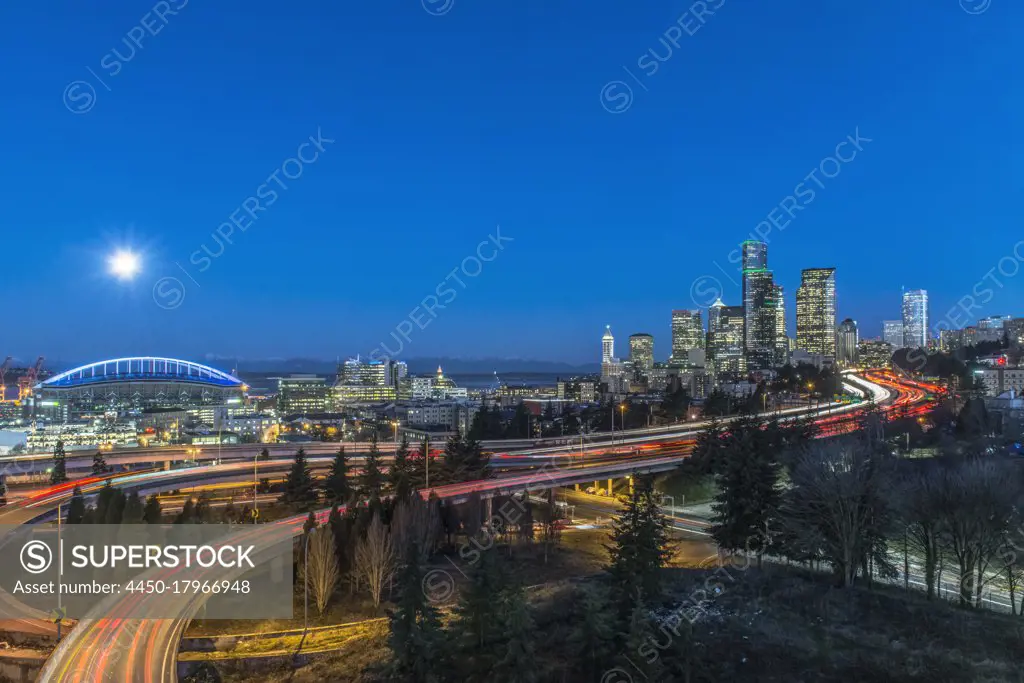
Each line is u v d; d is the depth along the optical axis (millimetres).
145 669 53156
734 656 43781
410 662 46500
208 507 99625
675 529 103062
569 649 47594
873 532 60562
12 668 60531
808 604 53906
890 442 138625
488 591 45531
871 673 40344
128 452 155500
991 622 50562
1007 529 56562
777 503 68312
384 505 91062
